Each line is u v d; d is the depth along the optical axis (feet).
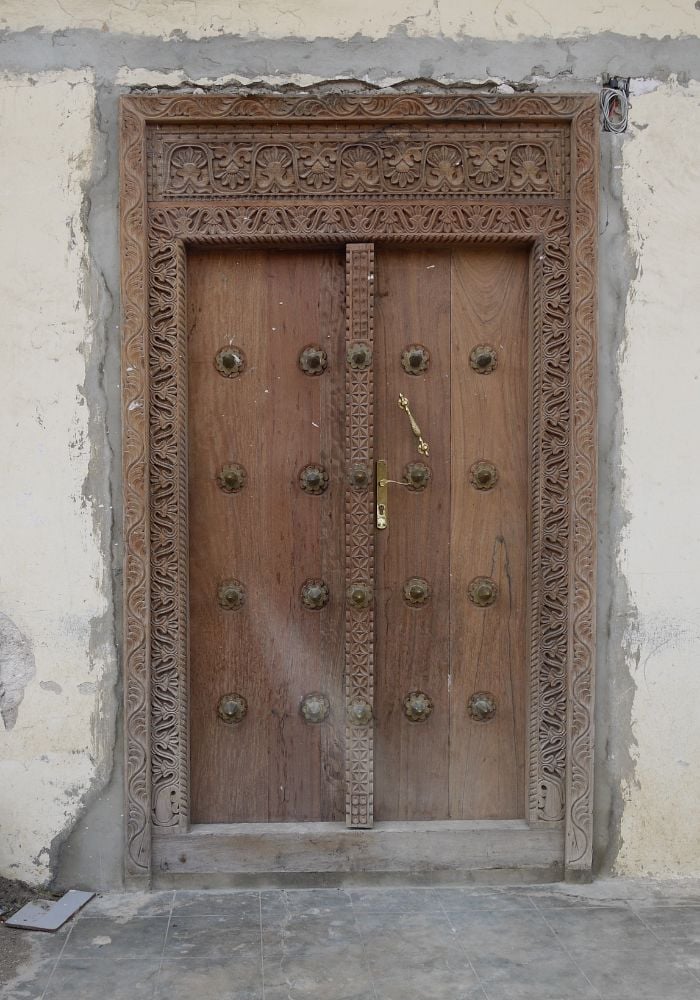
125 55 9.37
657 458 9.70
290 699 9.98
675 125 9.61
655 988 7.68
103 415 9.46
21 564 9.47
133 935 8.54
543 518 9.66
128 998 7.48
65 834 9.52
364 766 9.71
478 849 9.75
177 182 9.50
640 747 9.77
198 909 9.09
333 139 9.53
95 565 9.50
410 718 9.96
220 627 9.93
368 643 9.70
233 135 9.50
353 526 9.68
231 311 9.91
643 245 9.62
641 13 9.56
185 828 9.62
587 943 8.41
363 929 8.66
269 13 9.38
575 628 9.60
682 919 8.91
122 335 9.34
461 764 10.02
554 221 9.61
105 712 9.51
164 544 9.52
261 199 9.53
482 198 9.60
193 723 9.91
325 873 9.66
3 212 9.35
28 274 9.39
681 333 9.66
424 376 9.96
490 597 9.96
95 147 9.39
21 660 9.48
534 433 9.75
